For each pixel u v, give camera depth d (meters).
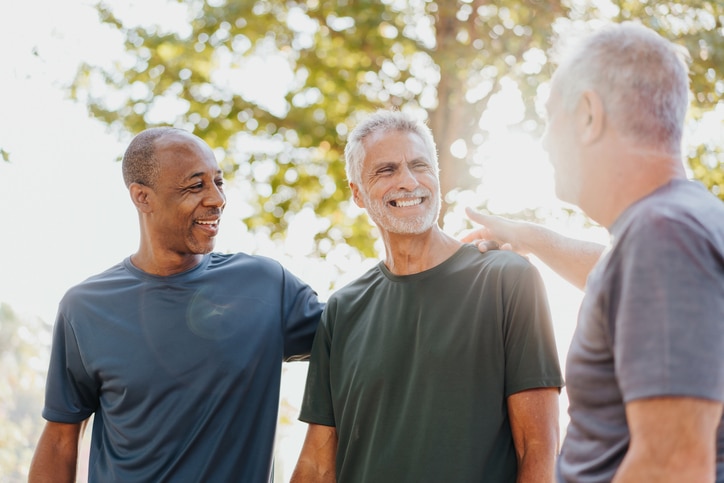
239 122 6.28
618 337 1.50
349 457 2.57
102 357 2.74
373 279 2.72
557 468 1.74
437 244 2.65
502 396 2.43
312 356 2.77
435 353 2.47
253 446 2.71
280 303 2.85
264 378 2.76
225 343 2.71
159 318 2.75
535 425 2.36
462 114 5.89
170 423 2.65
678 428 1.41
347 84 6.24
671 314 1.43
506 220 2.74
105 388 2.75
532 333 2.40
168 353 2.71
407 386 2.50
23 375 6.93
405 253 2.62
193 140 2.81
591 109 1.62
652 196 1.57
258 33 6.29
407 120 2.68
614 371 1.58
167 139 2.78
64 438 2.85
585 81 1.63
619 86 1.59
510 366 2.42
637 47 1.60
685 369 1.41
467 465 2.37
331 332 2.74
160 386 2.68
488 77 6.00
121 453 2.71
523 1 5.68
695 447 1.41
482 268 2.53
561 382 2.38
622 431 1.58
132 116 6.17
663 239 1.47
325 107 6.46
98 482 2.74
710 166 5.75
